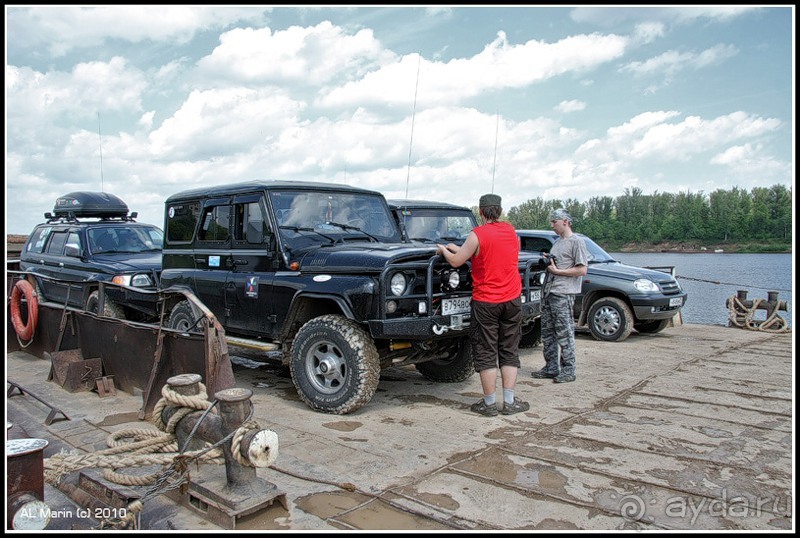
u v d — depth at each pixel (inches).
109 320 229.5
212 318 175.6
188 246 262.8
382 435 178.1
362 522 122.6
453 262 195.5
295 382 207.5
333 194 245.8
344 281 196.2
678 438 175.6
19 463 103.1
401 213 334.3
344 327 196.1
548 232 389.7
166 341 198.7
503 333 201.5
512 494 135.9
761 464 154.8
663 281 362.3
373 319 188.5
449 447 167.3
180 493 132.3
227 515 120.2
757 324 423.2
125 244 380.2
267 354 248.2
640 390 234.8
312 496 135.5
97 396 224.4
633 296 353.4
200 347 185.0
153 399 196.2
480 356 198.1
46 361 287.9
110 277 323.9
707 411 204.8
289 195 231.8
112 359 229.9
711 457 159.8
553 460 157.1
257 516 125.0
